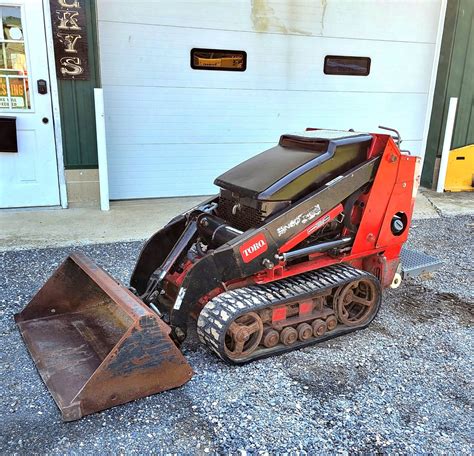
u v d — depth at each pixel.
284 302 2.91
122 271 4.23
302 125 7.07
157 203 6.42
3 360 2.88
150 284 3.00
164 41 6.12
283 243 2.95
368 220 3.26
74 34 5.43
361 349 3.11
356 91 7.17
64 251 4.66
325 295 3.16
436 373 2.87
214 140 6.72
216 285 2.84
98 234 5.14
